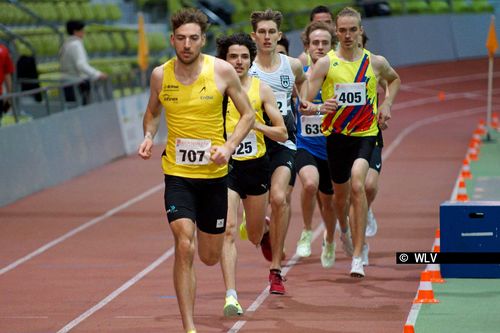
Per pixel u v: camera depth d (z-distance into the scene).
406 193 35.12
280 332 16.94
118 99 47.19
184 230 15.52
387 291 20.20
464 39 90.69
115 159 45.62
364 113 20.84
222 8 69.12
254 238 19.83
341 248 25.33
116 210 32.72
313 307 18.84
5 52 36.62
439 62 87.94
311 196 22.44
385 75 21.39
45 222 30.55
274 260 19.73
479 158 44.88
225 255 18.14
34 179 36.62
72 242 27.09
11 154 34.91
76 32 42.62
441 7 90.62
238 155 18.70
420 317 17.78
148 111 16.48
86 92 43.72
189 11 15.55
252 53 19.03
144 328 17.47
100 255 25.09
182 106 15.72
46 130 38.31
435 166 42.44
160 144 51.22
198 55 15.79
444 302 18.94
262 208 19.23
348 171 21.14
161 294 20.39
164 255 25.02
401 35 84.94
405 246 25.45
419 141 52.41
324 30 22.52
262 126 18.58
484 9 93.75
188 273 15.55
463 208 20.95
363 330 17.00
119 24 61.84
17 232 28.84
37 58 48.31
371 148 20.81
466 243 21.00
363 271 20.66
